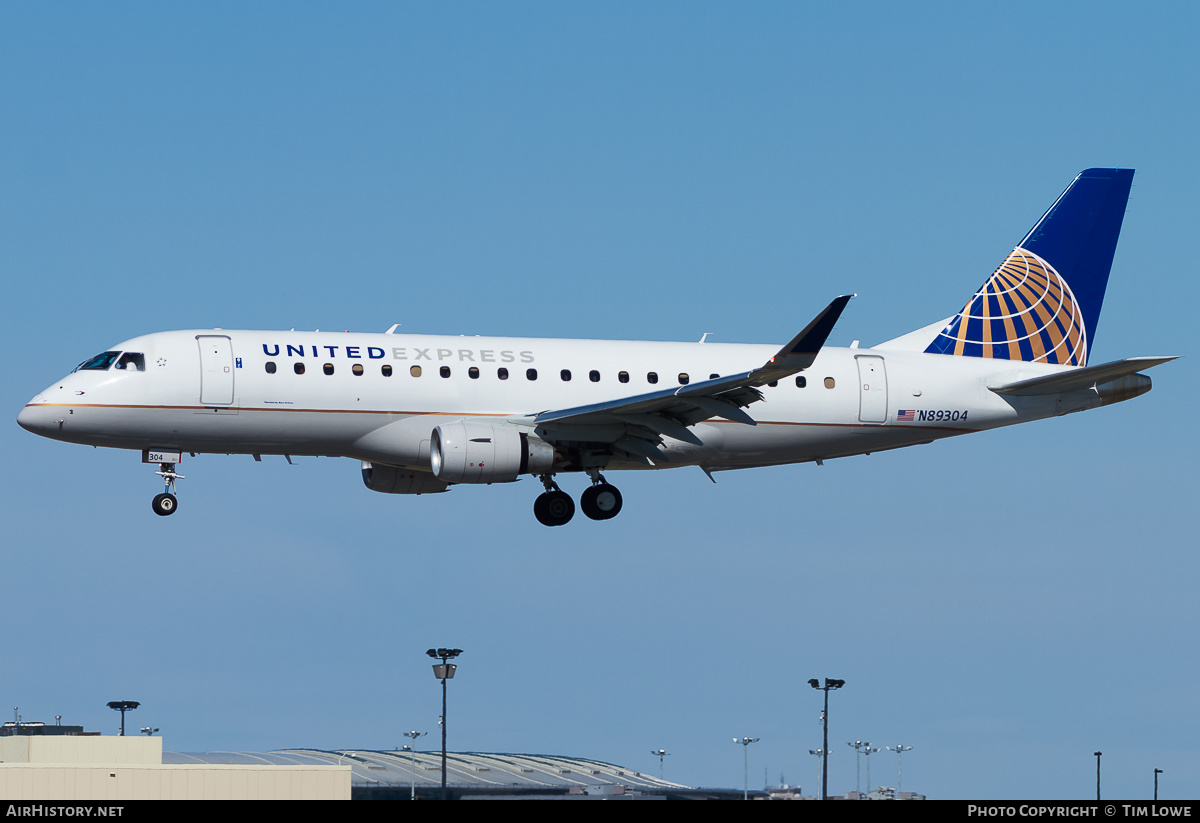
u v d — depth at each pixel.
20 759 115.38
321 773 105.25
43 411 138.25
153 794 102.19
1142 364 151.12
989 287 168.00
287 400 141.12
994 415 162.88
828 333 127.81
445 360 146.38
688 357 154.25
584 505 152.50
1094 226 170.62
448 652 154.75
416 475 155.38
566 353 150.88
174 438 140.62
